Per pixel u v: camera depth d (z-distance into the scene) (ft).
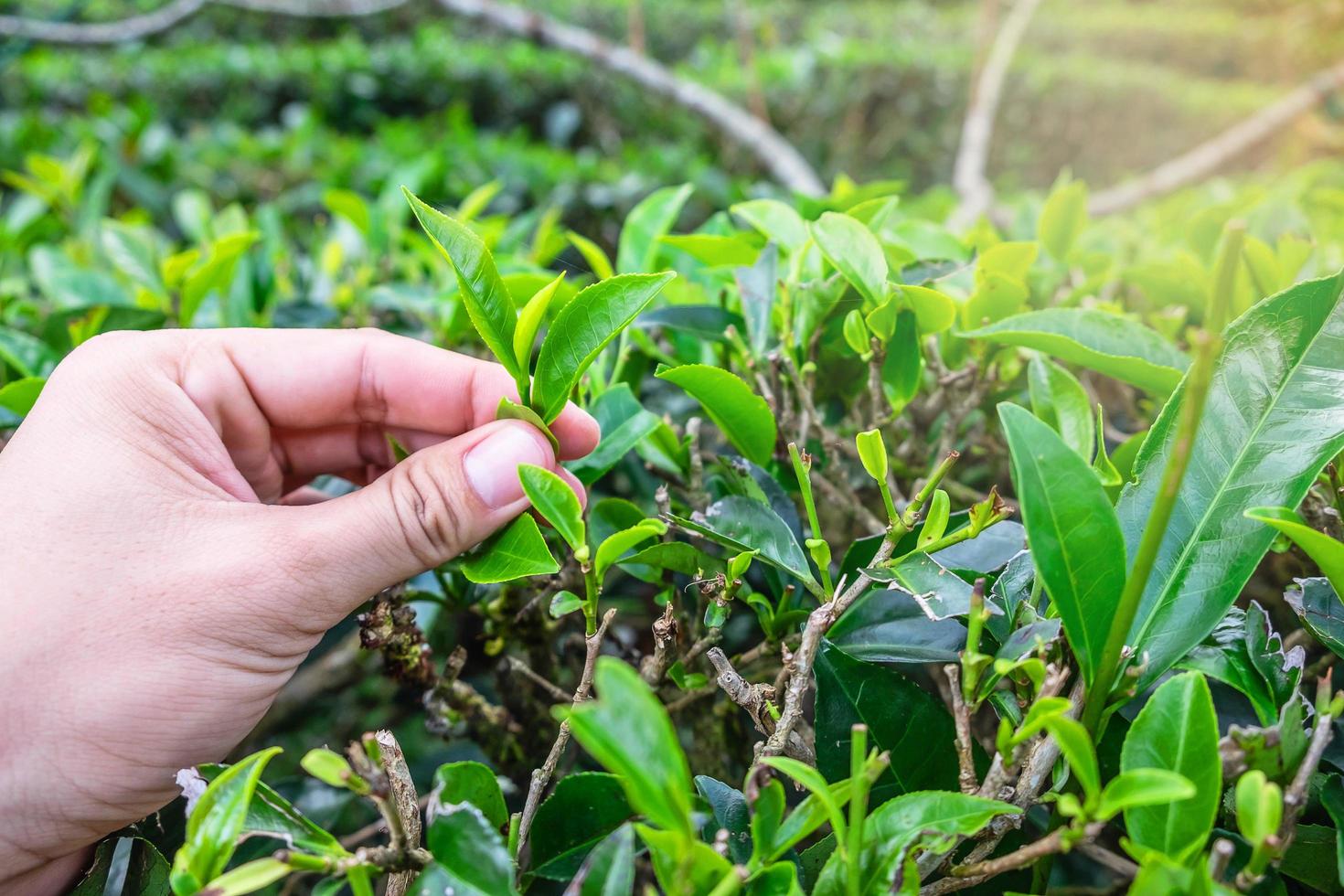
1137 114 5.07
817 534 0.68
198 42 5.28
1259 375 0.66
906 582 0.65
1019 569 0.68
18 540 0.72
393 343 0.88
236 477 0.81
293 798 0.98
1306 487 0.63
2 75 3.61
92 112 2.75
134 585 0.72
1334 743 0.62
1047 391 0.81
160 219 2.34
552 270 1.41
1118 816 0.72
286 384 0.86
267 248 1.26
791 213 0.98
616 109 4.30
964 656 0.59
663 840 0.54
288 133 2.99
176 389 0.80
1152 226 1.54
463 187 2.51
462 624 1.10
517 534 0.74
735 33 5.82
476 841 0.57
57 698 0.70
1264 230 1.12
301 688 1.13
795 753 0.66
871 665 0.68
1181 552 0.64
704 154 3.99
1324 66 4.68
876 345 0.82
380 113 4.43
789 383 0.92
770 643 0.76
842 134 4.69
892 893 0.55
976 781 0.59
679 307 0.91
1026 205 1.30
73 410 0.77
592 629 0.67
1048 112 5.03
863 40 5.73
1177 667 0.66
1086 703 0.60
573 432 0.80
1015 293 0.89
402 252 1.52
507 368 0.71
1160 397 0.79
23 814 0.70
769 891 0.56
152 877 0.69
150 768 0.73
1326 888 0.62
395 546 0.74
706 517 0.72
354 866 0.56
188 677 0.72
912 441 0.96
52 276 1.25
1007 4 5.31
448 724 0.86
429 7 5.54
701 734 0.91
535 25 3.14
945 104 4.86
